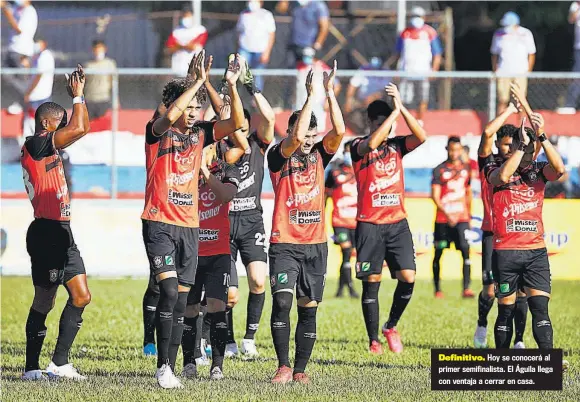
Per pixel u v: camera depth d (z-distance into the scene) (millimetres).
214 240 32031
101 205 62312
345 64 77000
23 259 62375
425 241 63656
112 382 29812
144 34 76062
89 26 76500
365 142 38000
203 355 35250
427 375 32062
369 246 38094
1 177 63656
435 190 55406
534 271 32312
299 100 61969
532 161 32531
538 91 65188
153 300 36531
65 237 31109
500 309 33469
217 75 61844
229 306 36938
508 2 81875
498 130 34219
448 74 61625
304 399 26922
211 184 30500
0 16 70812
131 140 62812
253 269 36812
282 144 30781
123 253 62375
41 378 30781
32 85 63000
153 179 29219
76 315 31531
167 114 28016
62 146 30906
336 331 43875
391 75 61406
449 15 77750
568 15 81625
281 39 73812
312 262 30969
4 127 63594
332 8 78312
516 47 68438
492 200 32969
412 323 46375
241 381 30469
